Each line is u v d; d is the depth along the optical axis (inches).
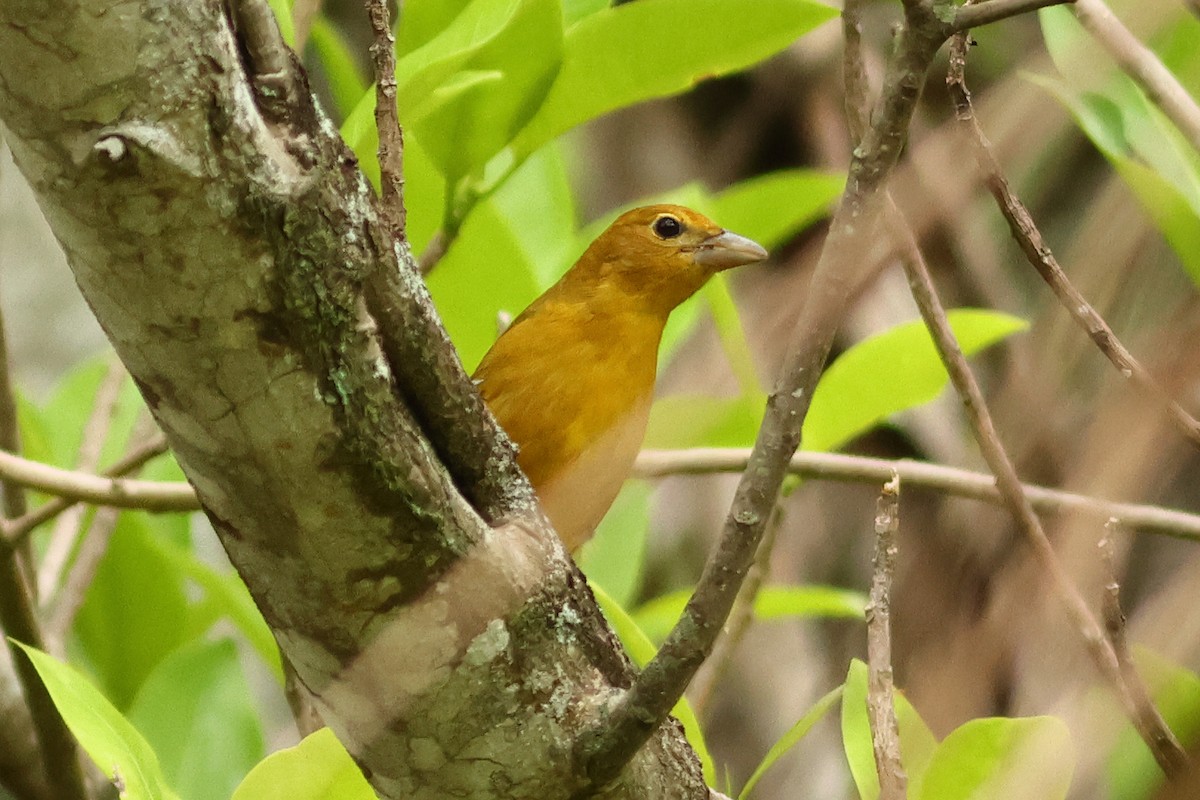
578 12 281.3
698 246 314.3
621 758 178.9
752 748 428.1
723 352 299.6
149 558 334.6
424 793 185.5
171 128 139.5
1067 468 151.3
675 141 501.4
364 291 160.9
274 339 154.2
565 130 269.3
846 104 219.0
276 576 171.5
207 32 139.6
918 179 158.4
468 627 175.5
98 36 132.5
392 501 166.7
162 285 147.6
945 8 161.0
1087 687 182.2
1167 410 122.7
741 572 167.5
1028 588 167.9
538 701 180.2
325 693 180.5
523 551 179.0
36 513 264.4
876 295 340.2
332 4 501.7
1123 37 207.0
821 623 446.6
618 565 333.7
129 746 208.1
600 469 295.4
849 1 217.5
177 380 155.6
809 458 274.2
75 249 146.2
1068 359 150.4
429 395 171.5
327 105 412.8
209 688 295.4
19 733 305.7
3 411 296.7
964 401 211.9
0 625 277.0
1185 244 211.0
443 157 257.9
